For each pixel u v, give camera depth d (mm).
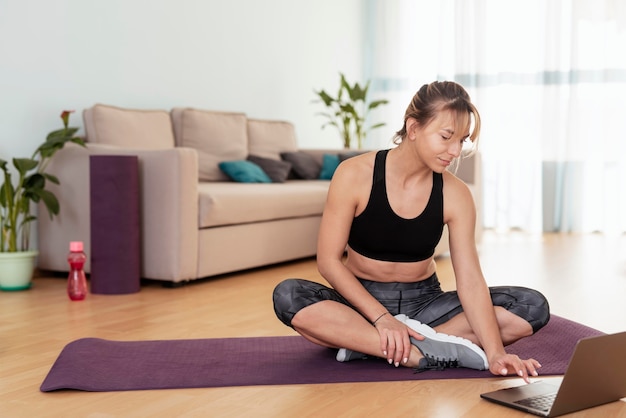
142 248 3695
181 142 4863
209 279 3961
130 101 4730
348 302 2229
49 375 2072
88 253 3861
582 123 6398
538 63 6523
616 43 6277
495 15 6652
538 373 2109
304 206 4527
